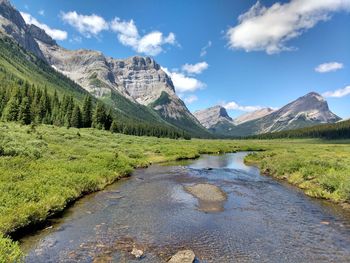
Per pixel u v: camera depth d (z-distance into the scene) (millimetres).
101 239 15859
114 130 114562
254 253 14555
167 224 18594
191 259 13391
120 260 13422
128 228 17688
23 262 12641
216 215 20781
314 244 15781
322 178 28781
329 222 19516
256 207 23125
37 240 15492
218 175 39000
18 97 109500
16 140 37875
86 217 19578
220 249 14938
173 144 91500
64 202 20969
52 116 111188
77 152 42688
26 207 17203
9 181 21625
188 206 22953
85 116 117438
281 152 67375
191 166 48562
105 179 30594
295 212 21781
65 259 13375
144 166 46031
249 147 108375
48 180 23750
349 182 24609
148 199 24844
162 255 14070
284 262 13633
